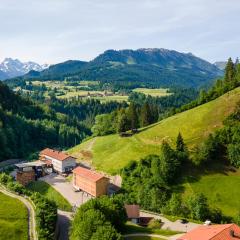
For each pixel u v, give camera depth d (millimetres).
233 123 196750
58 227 136625
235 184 169750
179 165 176625
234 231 97938
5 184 168250
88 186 180875
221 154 184375
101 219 110875
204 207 152375
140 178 181125
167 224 144250
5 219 126188
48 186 196375
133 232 127250
